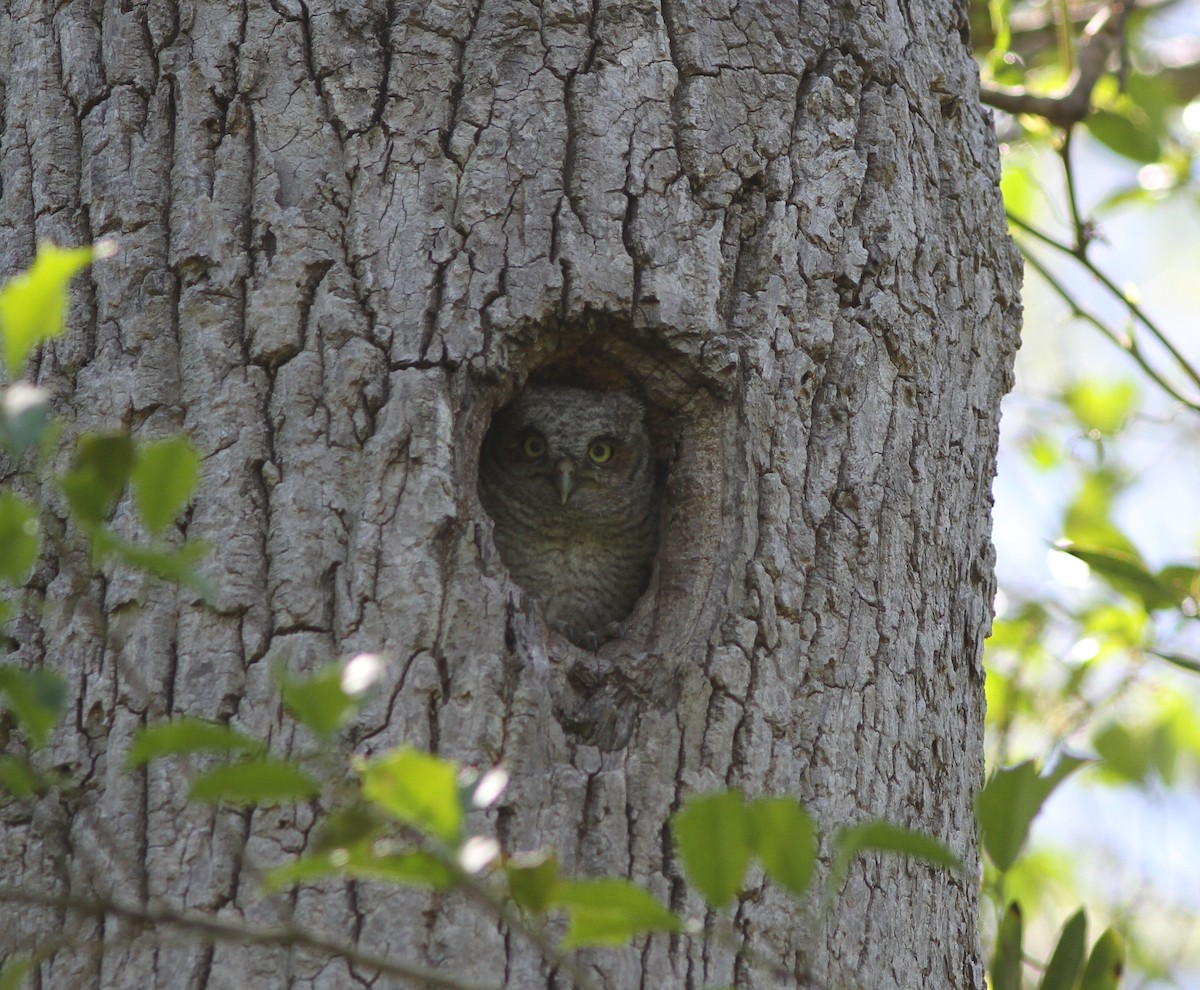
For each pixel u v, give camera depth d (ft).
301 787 16.71
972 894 29.58
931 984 27.20
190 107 27.30
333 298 26.17
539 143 27.63
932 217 31.19
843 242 29.43
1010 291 33.30
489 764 23.95
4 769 18.49
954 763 29.30
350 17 27.76
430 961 22.48
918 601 28.84
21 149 28.02
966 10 34.60
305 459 25.32
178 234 26.61
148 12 27.99
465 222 26.96
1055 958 31.50
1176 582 38.86
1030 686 47.19
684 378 28.25
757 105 29.27
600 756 24.90
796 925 24.89
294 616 24.43
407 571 24.70
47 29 28.63
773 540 27.32
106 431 25.62
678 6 29.22
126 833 23.32
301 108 27.30
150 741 16.76
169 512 17.94
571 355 29.86
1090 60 45.42
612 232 27.53
